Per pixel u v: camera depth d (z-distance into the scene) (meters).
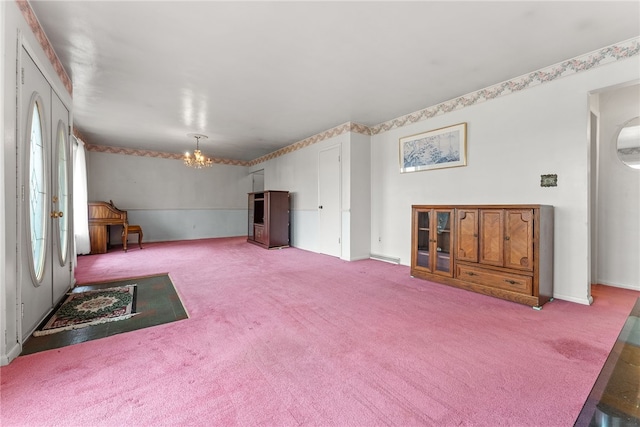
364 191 5.11
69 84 3.18
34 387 1.48
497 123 3.38
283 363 1.72
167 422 1.24
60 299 2.83
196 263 4.70
